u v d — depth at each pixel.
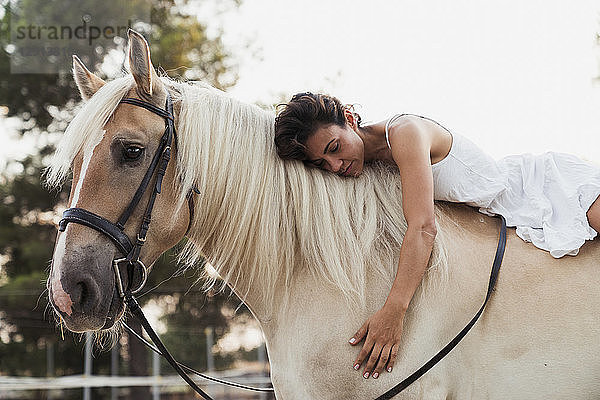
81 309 1.64
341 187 1.85
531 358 1.68
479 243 1.81
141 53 1.72
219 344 11.80
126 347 11.75
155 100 1.77
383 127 1.90
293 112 1.80
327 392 1.68
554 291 1.71
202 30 10.79
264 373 10.05
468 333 1.70
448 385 1.69
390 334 1.65
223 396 10.85
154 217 1.75
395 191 1.86
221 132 1.84
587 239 1.78
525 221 1.84
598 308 1.70
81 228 1.66
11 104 11.04
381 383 1.66
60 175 1.75
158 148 1.75
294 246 1.82
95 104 1.73
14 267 11.62
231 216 1.83
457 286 1.73
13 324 11.32
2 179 11.17
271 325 1.83
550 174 1.90
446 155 1.86
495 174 1.91
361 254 1.75
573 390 1.68
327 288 1.75
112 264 1.68
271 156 1.87
